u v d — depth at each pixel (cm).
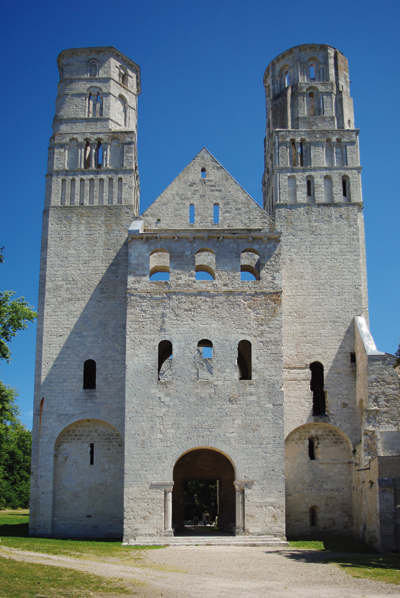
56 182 4766
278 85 5334
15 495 9256
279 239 4247
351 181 4759
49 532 4119
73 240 4631
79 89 5031
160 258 4656
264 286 4162
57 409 4316
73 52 5131
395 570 2698
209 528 5247
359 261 4584
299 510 4194
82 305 4503
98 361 4397
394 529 3303
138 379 3969
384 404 3950
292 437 4312
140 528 3744
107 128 4925
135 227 4316
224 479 4638
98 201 4728
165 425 3897
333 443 4303
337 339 4438
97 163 4897
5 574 2405
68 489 4228
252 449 3872
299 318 4469
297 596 2172
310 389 4362
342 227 4650
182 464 4647
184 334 4059
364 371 4125
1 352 4434
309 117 4919
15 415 5838
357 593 2222
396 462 3394
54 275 4559
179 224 4619
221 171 4750
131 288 4131
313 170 4778
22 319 4484
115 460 4272
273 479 3831
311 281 4541
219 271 4181
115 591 2209
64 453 4281
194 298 4128
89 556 3053
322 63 5156
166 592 2212
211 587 2317
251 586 2344
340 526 4184
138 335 4053
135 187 5009
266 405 3944
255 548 3491
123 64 5262
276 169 4766
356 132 4875
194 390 3959
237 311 4112
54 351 4419
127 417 3906
